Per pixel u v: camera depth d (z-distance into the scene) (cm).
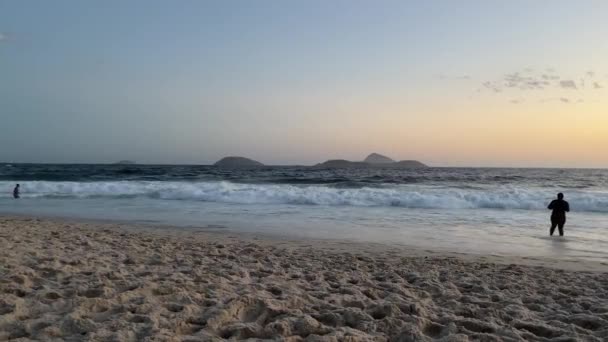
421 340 354
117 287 484
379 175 5359
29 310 386
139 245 873
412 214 1673
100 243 859
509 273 737
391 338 367
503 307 495
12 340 317
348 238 1138
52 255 676
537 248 1036
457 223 1443
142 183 2961
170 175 4719
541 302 535
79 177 4156
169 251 812
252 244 994
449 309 471
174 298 444
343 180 3928
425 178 4497
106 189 2547
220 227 1306
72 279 514
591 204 1878
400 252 955
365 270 718
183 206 1892
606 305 514
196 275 572
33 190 2539
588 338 388
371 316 423
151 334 331
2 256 632
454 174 5916
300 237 1144
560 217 1208
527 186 3425
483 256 931
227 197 2170
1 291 442
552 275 727
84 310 388
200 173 5384
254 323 377
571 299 548
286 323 371
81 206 1886
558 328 414
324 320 405
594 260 903
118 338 321
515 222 1479
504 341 367
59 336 332
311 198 2062
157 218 1507
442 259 862
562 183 3875
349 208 1859
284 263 751
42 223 1267
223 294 476
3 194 2400
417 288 580
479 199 1964
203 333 346
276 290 512
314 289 539
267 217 1556
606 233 1273
